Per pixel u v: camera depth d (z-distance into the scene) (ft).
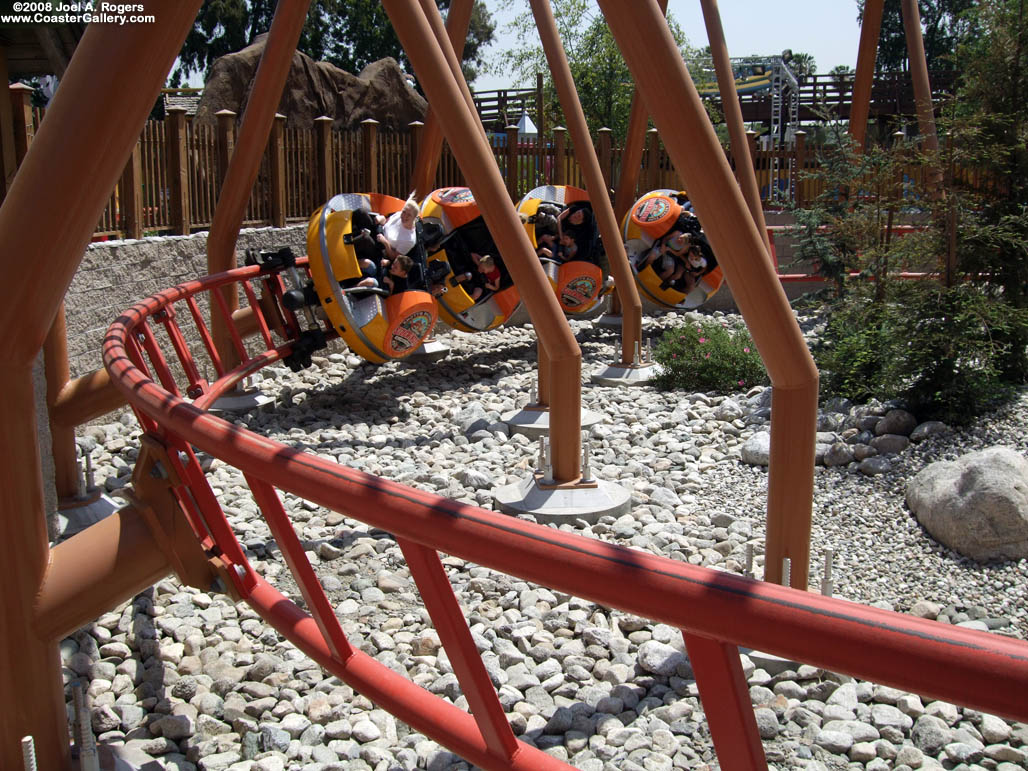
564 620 14.85
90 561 9.54
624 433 26.43
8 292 7.97
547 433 25.94
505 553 5.67
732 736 5.20
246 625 15.02
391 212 29.45
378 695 8.39
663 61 10.89
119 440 25.55
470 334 43.73
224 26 119.44
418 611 15.67
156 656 14.03
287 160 39.96
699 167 11.30
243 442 7.91
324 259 27.07
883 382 23.48
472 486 21.81
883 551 17.44
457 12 29.71
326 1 124.77
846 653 4.28
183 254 32.24
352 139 43.98
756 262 11.76
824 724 12.10
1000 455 17.22
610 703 12.51
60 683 9.42
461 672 6.82
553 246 37.35
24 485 8.75
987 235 23.93
